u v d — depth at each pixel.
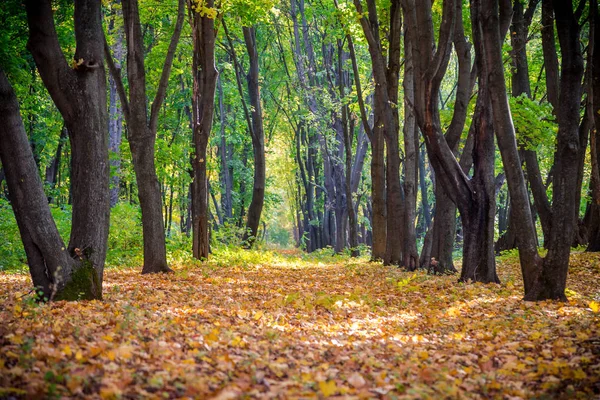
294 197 54.41
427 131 14.73
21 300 8.85
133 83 16.80
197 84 20.23
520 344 7.37
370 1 22.31
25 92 24.33
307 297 11.57
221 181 39.34
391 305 11.44
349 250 30.78
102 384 4.62
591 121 15.20
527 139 20.61
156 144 25.45
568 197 11.19
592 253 20.45
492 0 11.95
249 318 8.96
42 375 4.62
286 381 5.23
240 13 21.70
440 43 14.05
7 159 9.09
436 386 5.36
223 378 5.20
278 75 41.19
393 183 21.97
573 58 10.98
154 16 25.75
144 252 16.75
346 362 6.27
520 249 11.66
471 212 15.12
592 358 6.16
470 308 10.80
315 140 41.84
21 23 20.56
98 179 9.96
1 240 19.59
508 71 26.31
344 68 35.97
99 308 8.71
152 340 6.47
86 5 9.85
